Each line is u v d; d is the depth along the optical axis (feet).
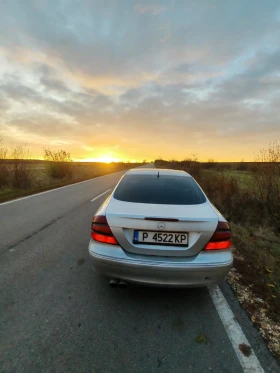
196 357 5.57
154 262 6.64
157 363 5.39
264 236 15.02
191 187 9.39
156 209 7.41
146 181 9.81
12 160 34.91
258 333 6.37
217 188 26.23
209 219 6.90
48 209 21.06
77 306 7.41
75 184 43.32
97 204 23.49
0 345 5.82
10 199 26.25
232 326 6.63
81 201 25.13
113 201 8.21
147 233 6.90
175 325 6.63
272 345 5.96
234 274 9.73
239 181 28.63
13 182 34.06
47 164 51.88
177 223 6.76
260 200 19.39
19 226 15.80
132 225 6.89
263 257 11.39
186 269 6.54
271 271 10.08
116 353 5.64
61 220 17.38
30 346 5.80
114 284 7.30
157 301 7.77
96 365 5.31
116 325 6.58
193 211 7.41
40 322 6.65
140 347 5.83
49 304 7.48
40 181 42.83
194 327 6.56
